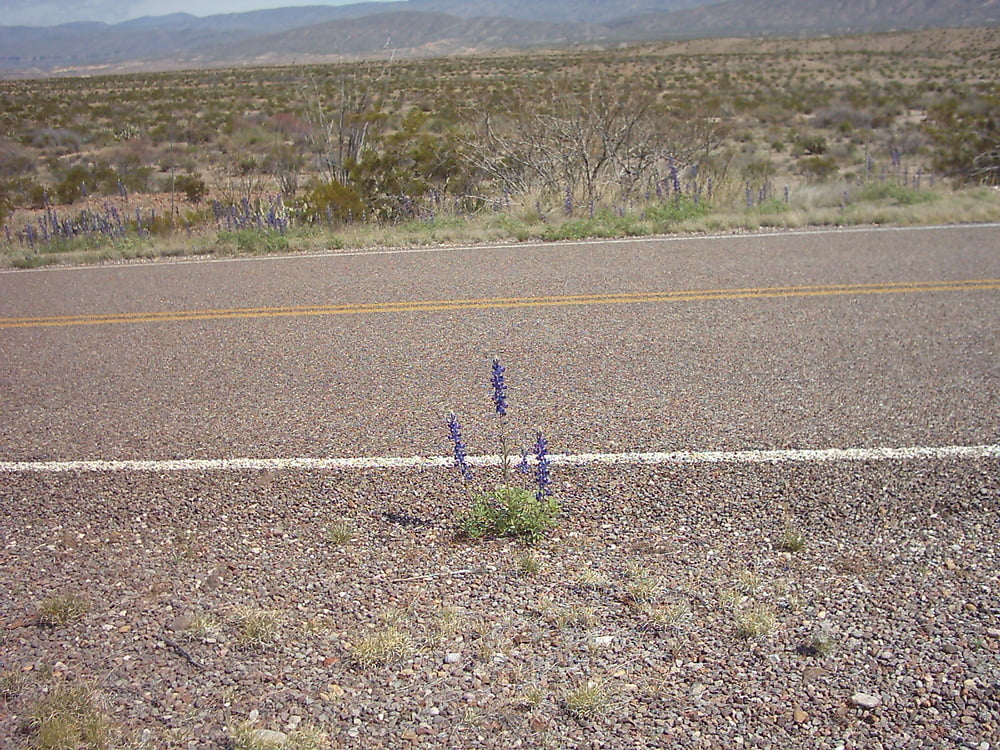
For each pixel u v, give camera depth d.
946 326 6.75
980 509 3.96
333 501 4.35
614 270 9.26
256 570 3.76
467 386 5.93
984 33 120.75
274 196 18.66
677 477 4.40
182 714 2.88
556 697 2.88
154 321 8.23
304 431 5.29
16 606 3.57
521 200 14.23
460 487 4.43
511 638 3.20
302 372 6.43
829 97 42.78
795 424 5.00
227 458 4.94
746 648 3.08
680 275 8.84
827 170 21.45
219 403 5.87
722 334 6.79
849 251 9.68
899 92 45.38
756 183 15.53
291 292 9.12
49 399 6.15
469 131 17.83
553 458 4.70
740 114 36.44
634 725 2.74
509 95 35.44
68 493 4.59
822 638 3.08
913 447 4.62
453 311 7.90
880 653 3.02
